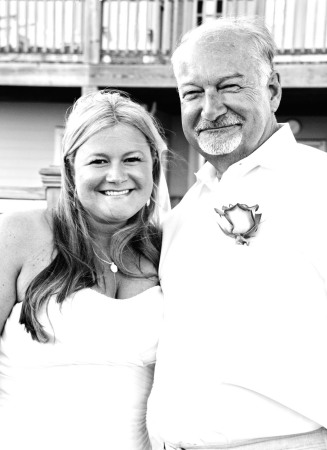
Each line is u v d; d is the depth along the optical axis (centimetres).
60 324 230
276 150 247
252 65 253
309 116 1063
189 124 262
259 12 910
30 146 1098
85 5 933
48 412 231
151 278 253
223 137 255
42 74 948
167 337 238
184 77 259
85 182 235
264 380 217
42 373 233
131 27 988
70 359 232
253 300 225
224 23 258
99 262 243
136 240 255
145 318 239
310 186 234
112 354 234
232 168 250
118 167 235
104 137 235
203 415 224
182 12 972
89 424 231
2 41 1043
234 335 224
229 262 234
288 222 230
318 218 227
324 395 217
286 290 223
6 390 235
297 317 220
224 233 237
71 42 942
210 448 224
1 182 1105
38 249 238
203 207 255
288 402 215
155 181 257
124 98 244
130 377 239
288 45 957
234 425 220
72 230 239
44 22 945
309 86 888
